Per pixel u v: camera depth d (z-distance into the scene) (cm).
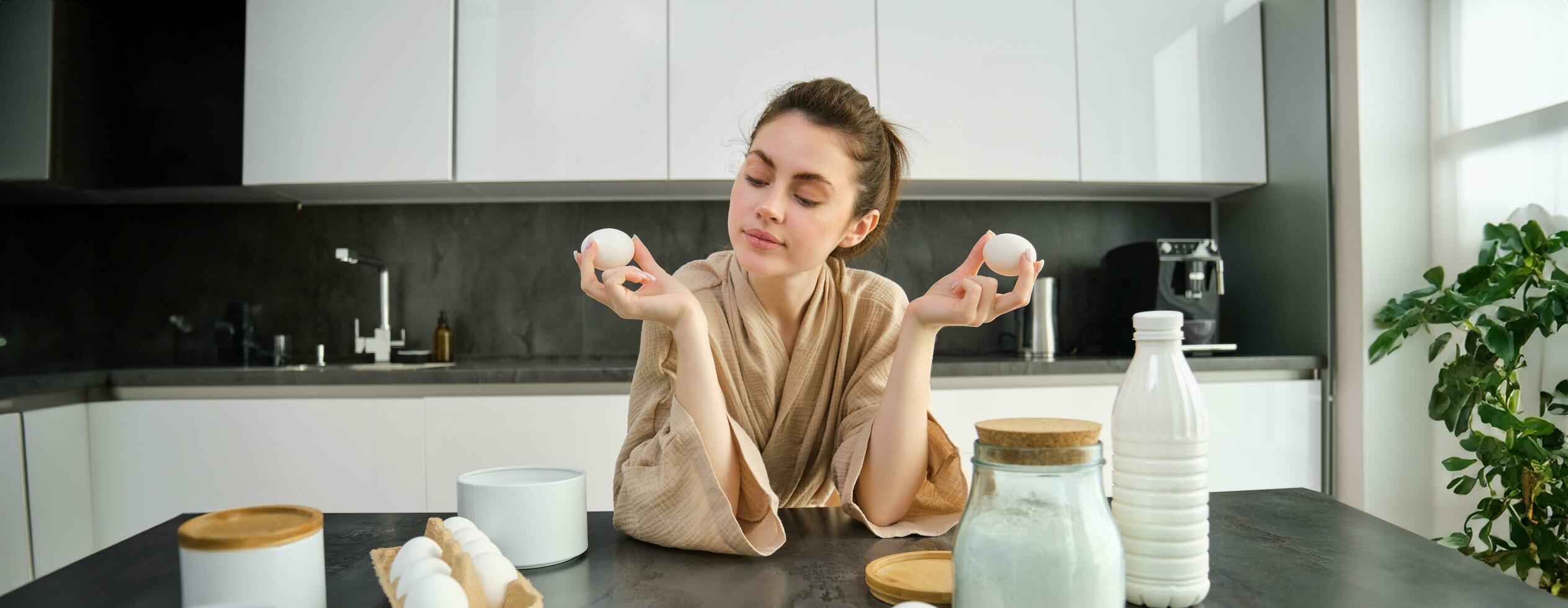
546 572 70
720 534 73
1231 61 259
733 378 95
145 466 216
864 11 248
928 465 86
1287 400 237
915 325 81
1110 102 254
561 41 244
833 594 64
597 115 244
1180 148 256
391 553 71
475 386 220
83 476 214
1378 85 230
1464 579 65
